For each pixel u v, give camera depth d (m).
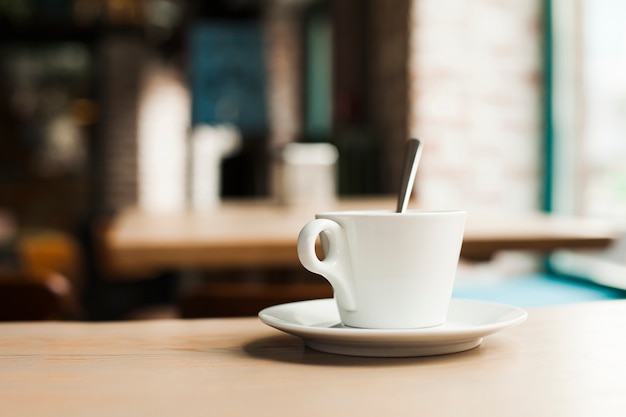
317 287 1.09
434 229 0.58
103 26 6.45
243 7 6.20
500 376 0.47
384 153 4.07
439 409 0.40
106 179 6.68
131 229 1.86
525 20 3.61
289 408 0.40
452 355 0.54
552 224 1.93
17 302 1.44
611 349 0.56
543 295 2.82
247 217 2.30
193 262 1.58
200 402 0.42
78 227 5.51
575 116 3.38
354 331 0.51
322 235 0.61
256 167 5.23
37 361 0.53
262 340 0.60
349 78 4.45
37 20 6.40
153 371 0.49
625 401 0.41
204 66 5.23
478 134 3.61
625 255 2.92
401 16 3.73
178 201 6.67
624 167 2.98
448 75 3.61
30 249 2.91
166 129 6.64
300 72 5.34
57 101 6.66
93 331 0.65
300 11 5.29
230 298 1.09
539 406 0.41
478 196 3.60
